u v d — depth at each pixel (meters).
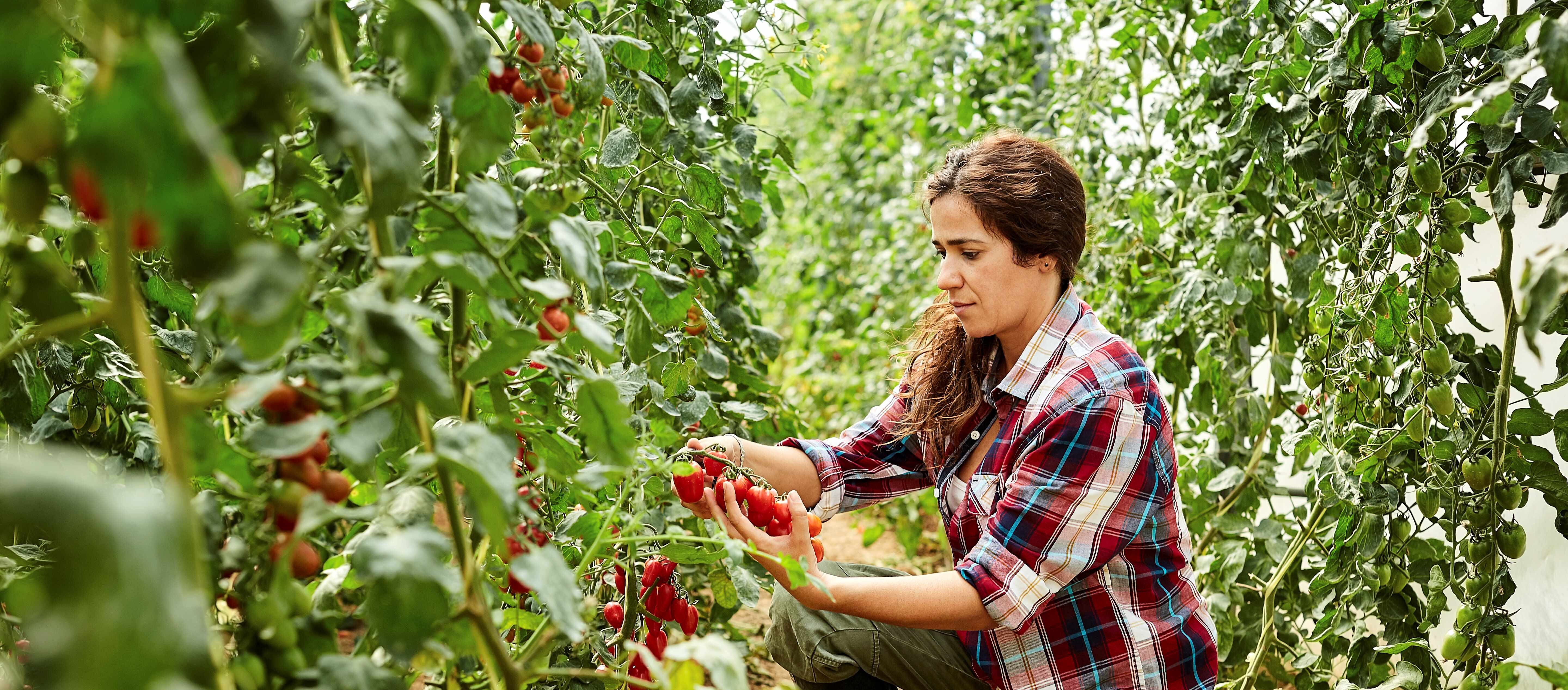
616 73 1.67
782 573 1.37
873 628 1.68
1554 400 1.77
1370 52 1.59
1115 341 1.53
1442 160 1.56
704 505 1.40
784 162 2.14
